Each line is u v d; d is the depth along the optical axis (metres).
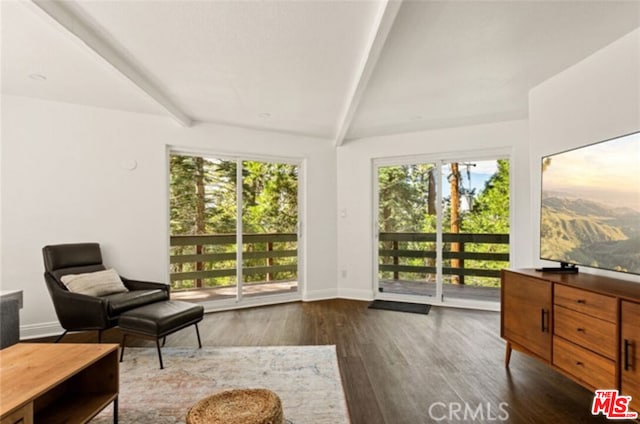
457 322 3.65
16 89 3.08
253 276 4.50
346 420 1.88
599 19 2.01
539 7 1.89
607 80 2.30
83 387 1.86
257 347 2.93
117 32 2.13
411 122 4.11
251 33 2.14
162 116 3.86
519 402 2.08
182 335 3.25
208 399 1.52
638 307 1.61
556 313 2.11
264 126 4.28
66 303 2.78
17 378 1.49
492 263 4.21
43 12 1.79
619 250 2.05
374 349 2.89
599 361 1.81
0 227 3.17
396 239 4.74
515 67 2.63
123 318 2.62
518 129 3.97
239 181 4.41
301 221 4.79
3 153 3.19
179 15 1.95
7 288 3.18
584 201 2.31
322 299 4.76
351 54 2.41
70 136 3.43
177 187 4.07
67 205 3.42
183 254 4.10
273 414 1.41
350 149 4.89
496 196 4.20
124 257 3.65
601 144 2.19
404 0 1.81
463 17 1.98
